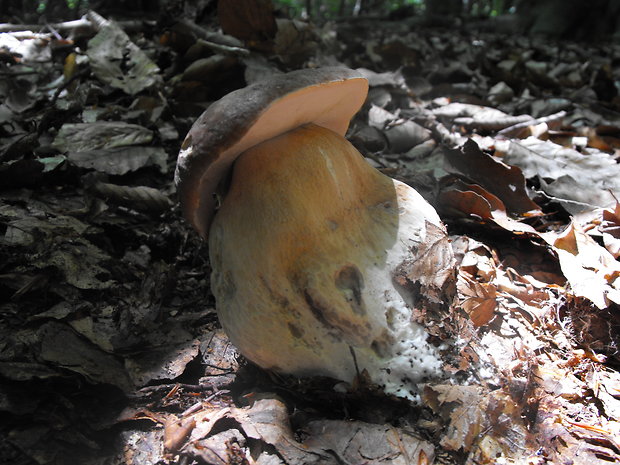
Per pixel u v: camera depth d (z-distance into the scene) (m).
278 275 0.22
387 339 0.22
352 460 0.20
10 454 0.21
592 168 0.37
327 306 0.21
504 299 0.28
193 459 0.21
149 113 0.43
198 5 0.62
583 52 0.87
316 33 0.60
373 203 0.24
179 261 0.33
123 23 0.57
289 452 0.20
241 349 0.23
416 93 0.55
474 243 0.31
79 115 0.43
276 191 0.22
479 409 0.21
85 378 0.24
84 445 0.22
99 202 0.34
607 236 0.31
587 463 0.20
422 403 0.21
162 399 0.24
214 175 0.23
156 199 0.35
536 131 0.43
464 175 0.36
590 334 0.26
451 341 0.22
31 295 0.28
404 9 1.25
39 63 0.53
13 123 0.42
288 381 0.24
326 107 0.24
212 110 0.21
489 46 0.83
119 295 0.29
